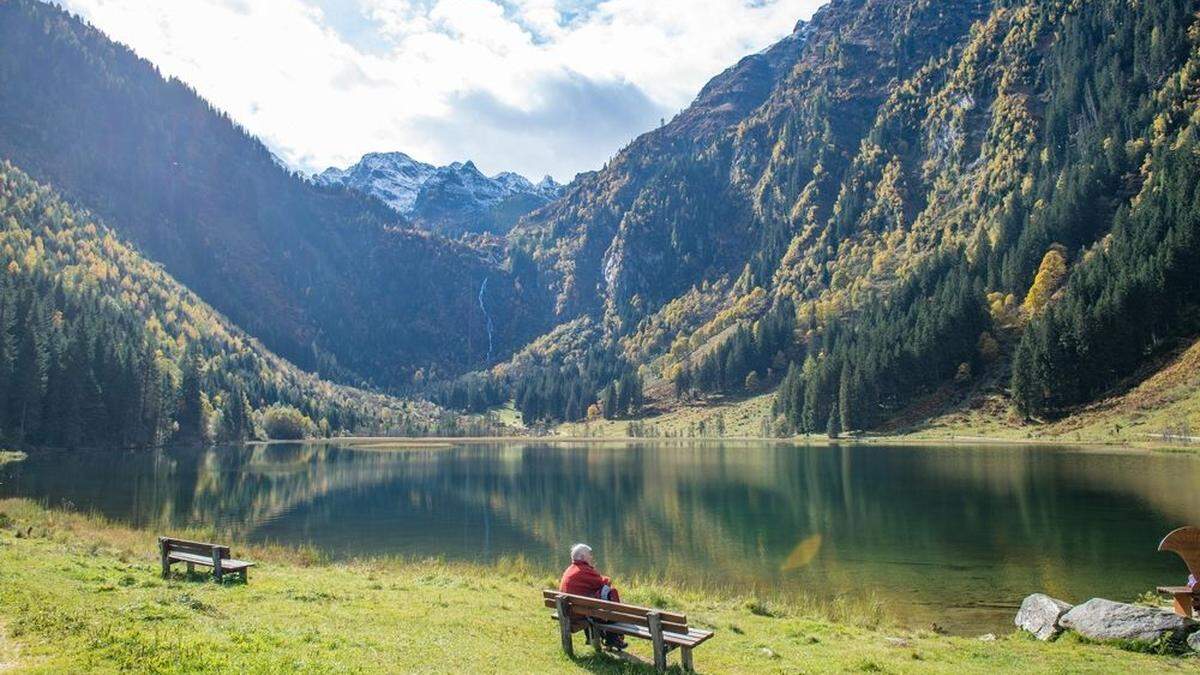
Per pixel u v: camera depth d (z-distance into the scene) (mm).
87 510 66688
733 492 84438
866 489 82188
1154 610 21703
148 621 16875
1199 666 19125
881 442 164875
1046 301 193500
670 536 57062
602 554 50312
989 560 45125
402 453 173250
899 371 188375
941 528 56594
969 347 188750
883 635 23672
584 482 99312
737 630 22844
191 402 194875
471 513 71375
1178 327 152625
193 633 15961
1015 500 68750
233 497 81625
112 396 155875
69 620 15891
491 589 28031
